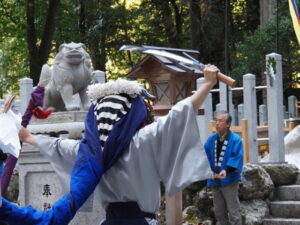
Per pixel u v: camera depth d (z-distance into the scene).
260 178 9.40
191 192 9.73
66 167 4.41
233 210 8.52
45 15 23.61
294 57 19.31
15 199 10.17
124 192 4.08
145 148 4.03
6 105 4.10
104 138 4.07
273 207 9.49
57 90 7.46
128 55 26.30
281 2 19.86
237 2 25.86
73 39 24.12
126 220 4.11
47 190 7.46
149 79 7.77
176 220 8.20
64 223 3.81
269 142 10.00
